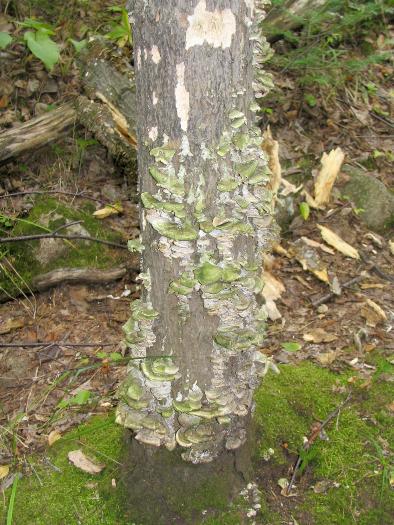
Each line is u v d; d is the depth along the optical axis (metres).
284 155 1.90
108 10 2.05
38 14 2.03
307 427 1.11
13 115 1.82
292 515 0.97
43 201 1.58
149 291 0.86
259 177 0.80
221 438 0.93
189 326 0.85
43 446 1.10
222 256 0.81
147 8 0.72
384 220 1.80
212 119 0.76
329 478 1.03
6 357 1.33
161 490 0.95
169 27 0.71
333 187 1.85
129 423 0.90
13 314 1.45
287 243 1.68
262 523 0.96
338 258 1.64
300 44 2.09
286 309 1.47
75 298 1.47
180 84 0.74
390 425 1.12
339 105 2.13
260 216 0.83
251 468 1.00
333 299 1.51
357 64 2.04
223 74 0.74
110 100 1.66
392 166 2.00
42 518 0.97
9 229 1.55
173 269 0.82
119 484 0.99
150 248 0.83
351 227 1.77
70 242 1.51
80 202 1.63
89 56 1.72
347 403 1.16
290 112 2.03
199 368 0.87
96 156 1.74
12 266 1.47
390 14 2.49
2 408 1.21
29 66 1.90
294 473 1.03
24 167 1.69
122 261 1.53
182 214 0.77
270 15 2.03
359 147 2.03
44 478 1.03
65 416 1.16
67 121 1.70
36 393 1.23
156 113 0.76
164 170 0.77
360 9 2.08
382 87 2.31
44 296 1.48
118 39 1.79
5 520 0.97
